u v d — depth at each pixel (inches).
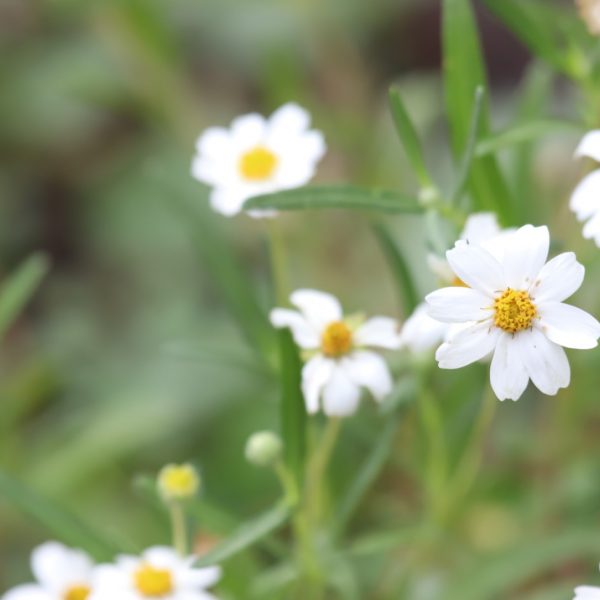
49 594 22.7
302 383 21.6
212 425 28.0
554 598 24.3
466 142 22.3
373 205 21.9
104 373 29.2
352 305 28.7
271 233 23.1
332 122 30.0
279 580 23.0
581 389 25.1
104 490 27.4
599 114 22.7
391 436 22.7
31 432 28.5
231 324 29.4
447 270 21.5
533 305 20.3
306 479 22.3
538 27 22.5
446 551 25.1
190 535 22.9
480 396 24.0
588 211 21.1
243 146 23.3
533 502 25.6
